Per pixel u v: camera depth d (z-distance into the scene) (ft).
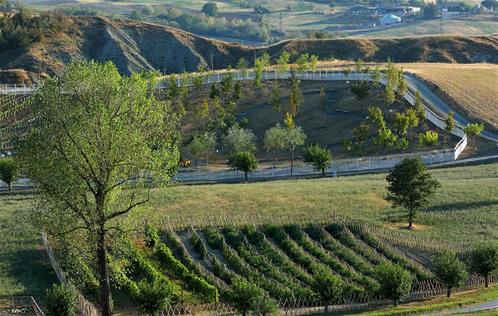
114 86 219.00
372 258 270.26
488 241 276.21
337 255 273.54
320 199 322.34
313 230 290.15
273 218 297.74
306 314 228.63
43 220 217.15
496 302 230.27
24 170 215.92
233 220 295.69
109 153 211.41
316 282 233.14
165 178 224.53
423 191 293.23
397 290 232.53
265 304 224.33
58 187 210.59
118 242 223.10
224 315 229.66
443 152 437.17
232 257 268.00
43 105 213.25
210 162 465.88
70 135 209.46
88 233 216.54
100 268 217.15
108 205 222.07
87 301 233.55
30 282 246.47
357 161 433.07
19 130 450.30
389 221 300.61
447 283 242.37
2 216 301.43
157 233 283.79
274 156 463.83
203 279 247.29
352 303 239.30
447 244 276.41
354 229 291.17
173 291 233.96
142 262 255.70
